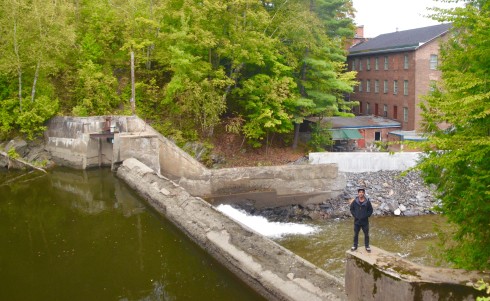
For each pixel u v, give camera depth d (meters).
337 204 24.33
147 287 12.66
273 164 29.83
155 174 23.25
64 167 29.58
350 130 35.47
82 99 31.64
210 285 12.91
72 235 17.08
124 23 35.16
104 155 29.28
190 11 28.66
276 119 29.31
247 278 12.54
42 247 15.77
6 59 28.77
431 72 38.06
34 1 28.89
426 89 37.94
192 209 17.88
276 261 12.55
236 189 25.12
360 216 9.23
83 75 31.41
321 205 24.36
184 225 17.14
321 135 32.78
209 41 27.09
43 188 24.39
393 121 39.56
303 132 34.59
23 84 31.20
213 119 29.41
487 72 8.54
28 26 29.17
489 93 6.76
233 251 13.62
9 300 11.79
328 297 10.22
